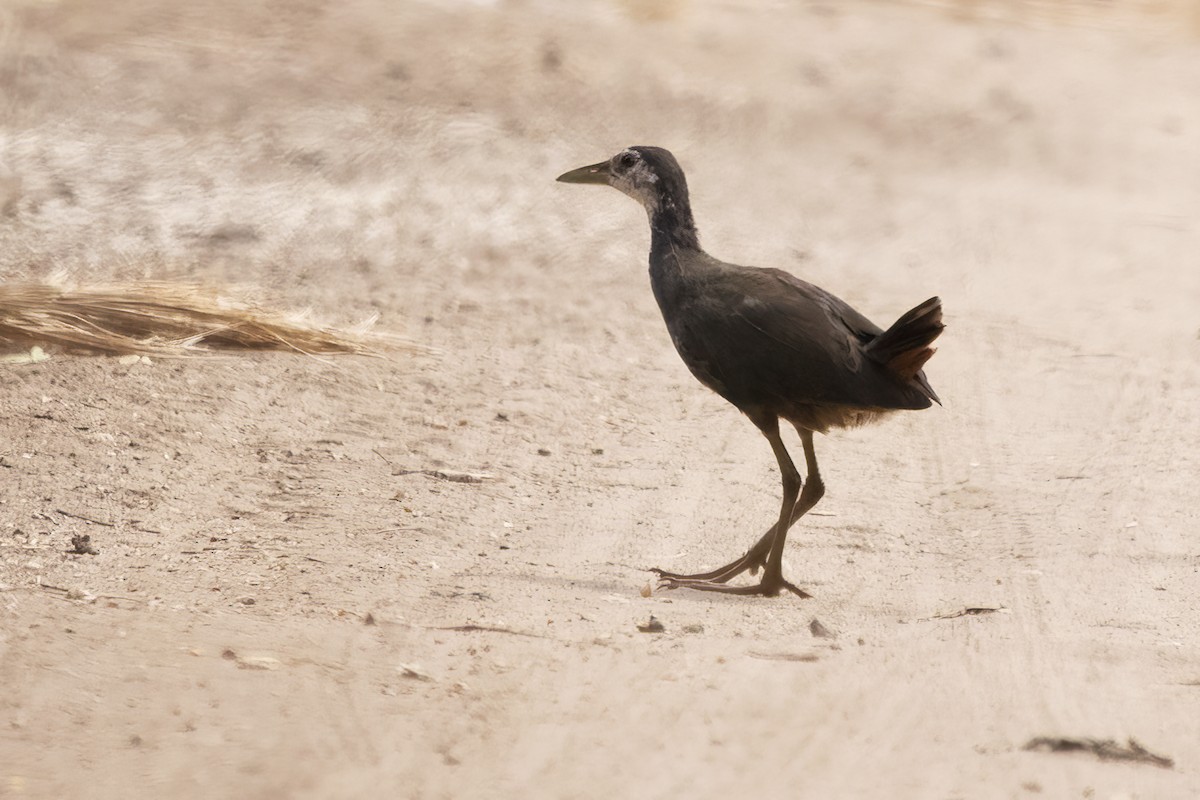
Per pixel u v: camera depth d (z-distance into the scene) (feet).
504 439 44.96
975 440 47.24
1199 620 32.86
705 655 29.45
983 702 27.40
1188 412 50.49
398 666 27.53
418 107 81.76
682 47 102.06
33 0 85.66
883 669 29.09
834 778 23.65
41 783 21.75
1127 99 110.22
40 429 40.55
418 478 41.06
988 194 85.87
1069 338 59.57
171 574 32.48
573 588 33.73
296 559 34.09
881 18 119.96
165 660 26.86
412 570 33.99
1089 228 79.82
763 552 34.99
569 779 23.04
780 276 34.53
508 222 68.85
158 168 68.69
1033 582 35.40
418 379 49.24
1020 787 23.53
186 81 79.00
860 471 44.19
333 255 61.87
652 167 35.88
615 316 58.49
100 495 37.09
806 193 81.71
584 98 89.10
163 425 42.32
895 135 95.30
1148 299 66.64
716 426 47.85
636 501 40.78
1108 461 45.37
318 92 81.05
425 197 70.54
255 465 40.81
